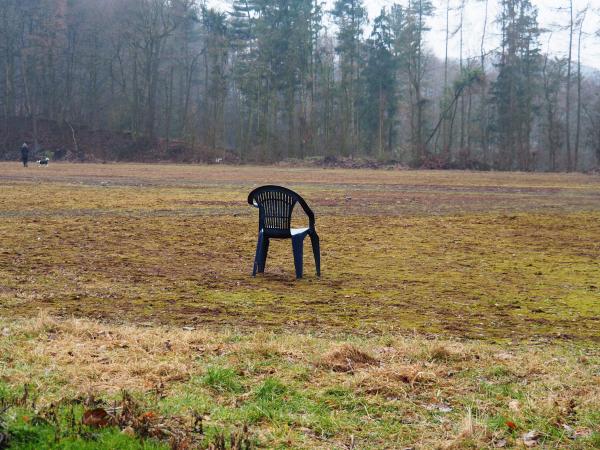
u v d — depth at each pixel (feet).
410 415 14.11
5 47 279.28
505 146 268.41
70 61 285.84
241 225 51.72
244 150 270.26
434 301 26.81
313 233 31.94
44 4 279.90
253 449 12.05
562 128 276.82
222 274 31.94
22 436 11.28
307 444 12.50
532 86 284.20
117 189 89.71
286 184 111.34
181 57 294.25
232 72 286.66
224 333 20.04
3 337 18.45
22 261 33.58
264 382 15.44
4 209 59.47
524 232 51.60
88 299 25.21
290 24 282.97
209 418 13.37
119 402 13.43
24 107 316.19
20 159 244.01
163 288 27.96
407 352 18.21
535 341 20.75
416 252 40.81
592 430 13.44
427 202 78.48
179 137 295.07
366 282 30.78
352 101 281.13
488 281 31.73
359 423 13.61
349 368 16.80
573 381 16.33
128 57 304.30
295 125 297.33
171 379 15.58
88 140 265.54
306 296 27.20
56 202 67.67
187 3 273.33
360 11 285.43
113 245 40.40
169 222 52.49
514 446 12.76
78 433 11.62
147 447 11.32
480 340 20.72
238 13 289.74
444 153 252.42
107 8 283.79
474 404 14.73
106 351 17.52
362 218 58.70
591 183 139.03
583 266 36.58
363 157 256.52
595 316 24.63
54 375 15.26
